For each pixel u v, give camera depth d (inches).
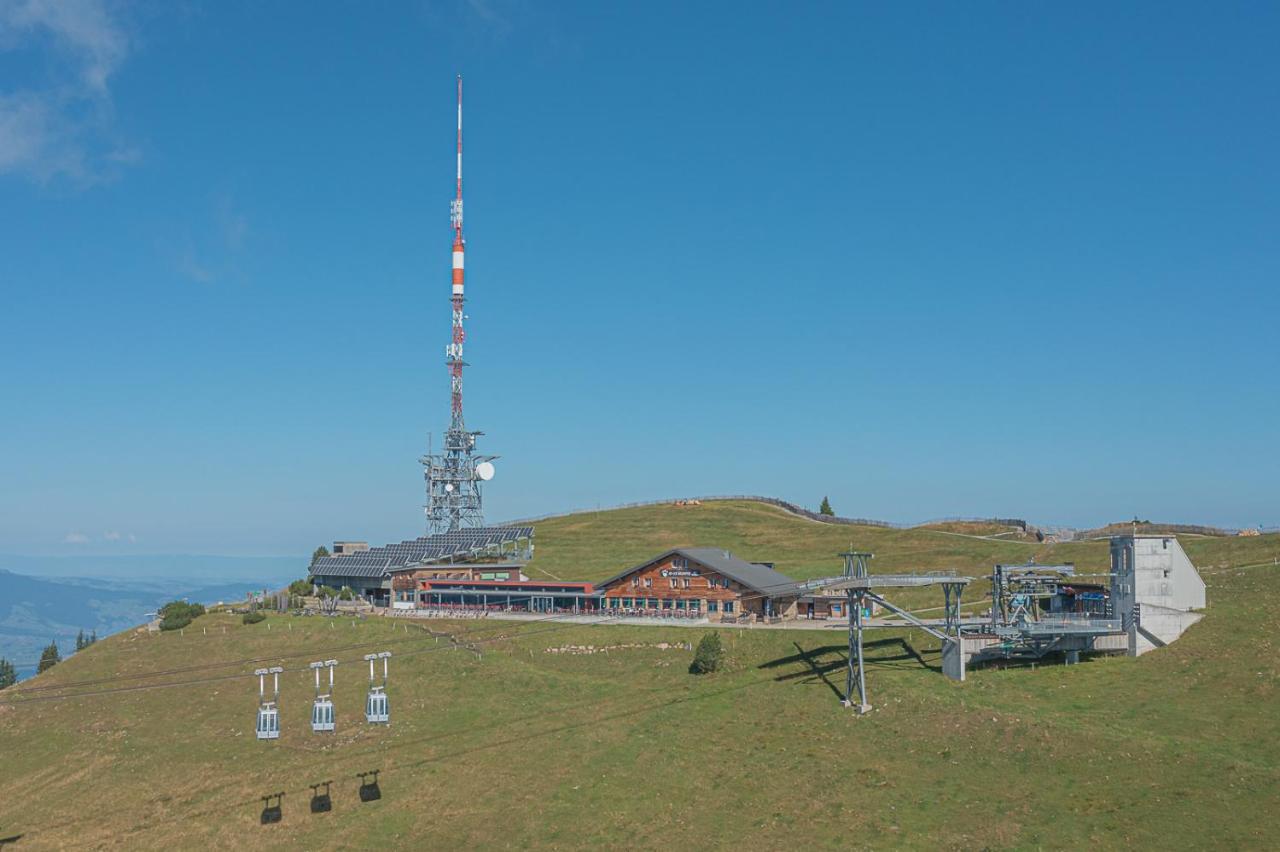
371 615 5487.2
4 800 3457.2
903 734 3169.3
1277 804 2437.3
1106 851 2356.1
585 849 2694.4
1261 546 4985.2
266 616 5546.3
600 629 4623.5
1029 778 2787.9
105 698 4311.0
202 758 3580.2
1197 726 2979.8
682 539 7819.9
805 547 7303.2
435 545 6614.2
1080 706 3235.7
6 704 4333.2
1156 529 6318.9
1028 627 3619.6
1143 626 3678.6
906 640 4101.9
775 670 3914.9
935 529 7613.2
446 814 2967.5
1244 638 3553.2
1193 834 2368.4
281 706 4023.1
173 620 5418.3
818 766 3021.7
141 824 3112.7
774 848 2568.9
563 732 3457.2
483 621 5049.2
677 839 2687.0
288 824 2994.6
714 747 3243.1
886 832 2578.7
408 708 3848.4
